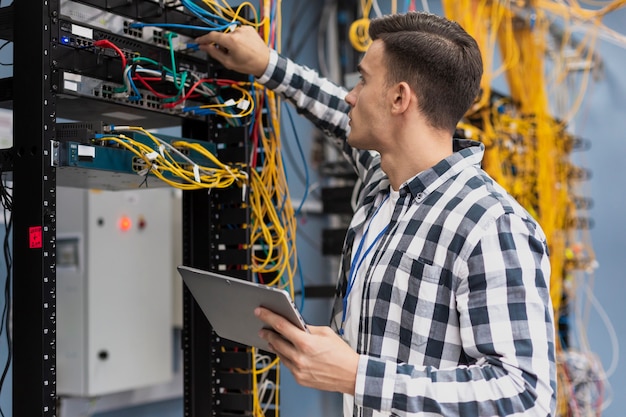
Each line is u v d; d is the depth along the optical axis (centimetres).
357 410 130
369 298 128
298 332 113
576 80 430
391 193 139
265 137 179
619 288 412
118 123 170
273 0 180
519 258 113
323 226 361
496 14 287
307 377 114
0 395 215
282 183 182
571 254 375
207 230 172
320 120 169
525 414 107
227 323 130
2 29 139
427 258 121
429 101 130
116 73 142
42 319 124
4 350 218
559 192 357
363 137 137
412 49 129
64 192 243
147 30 150
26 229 127
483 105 281
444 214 122
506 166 302
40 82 127
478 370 110
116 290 244
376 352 124
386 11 364
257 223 173
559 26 405
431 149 132
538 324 111
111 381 241
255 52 157
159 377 260
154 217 260
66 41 132
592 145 429
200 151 152
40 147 126
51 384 125
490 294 113
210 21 158
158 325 260
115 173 139
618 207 419
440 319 120
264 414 179
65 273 241
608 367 409
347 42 365
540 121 331
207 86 165
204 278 121
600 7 413
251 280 170
